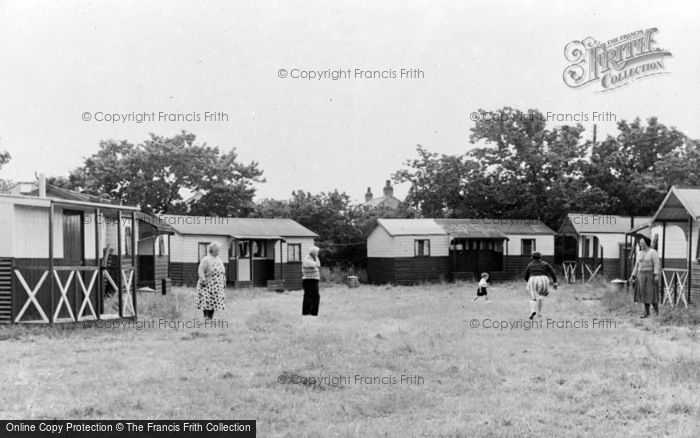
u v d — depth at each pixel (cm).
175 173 4997
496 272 4788
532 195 5266
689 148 5353
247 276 4141
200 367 1190
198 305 1817
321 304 2712
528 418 895
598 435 827
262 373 1139
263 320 1906
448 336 1608
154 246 2977
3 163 4009
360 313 2242
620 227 4531
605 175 5378
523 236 4869
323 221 5094
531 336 1628
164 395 992
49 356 1277
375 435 820
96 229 1761
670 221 2395
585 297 3002
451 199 5538
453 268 4738
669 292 2241
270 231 4206
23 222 1622
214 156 5247
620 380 1116
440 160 5581
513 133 5350
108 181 4812
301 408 938
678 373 1145
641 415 916
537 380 1123
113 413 901
